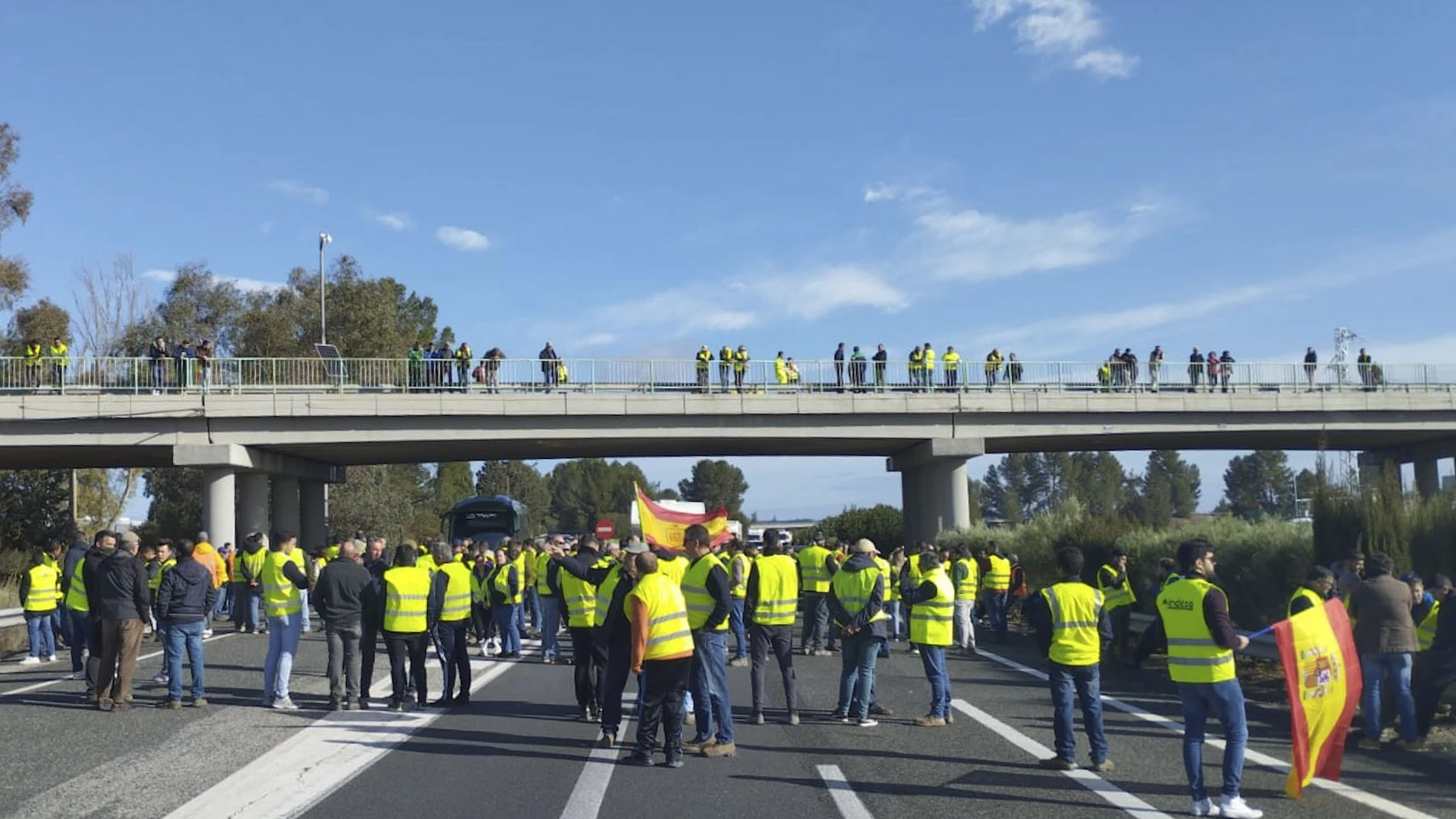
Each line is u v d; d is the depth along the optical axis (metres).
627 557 10.31
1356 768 9.34
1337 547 14.91
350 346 62.47
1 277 48.03
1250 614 16.86
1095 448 43.69
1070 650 9.20
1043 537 27.64
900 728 11.34
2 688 14.38
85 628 16.05
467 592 12.90
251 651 18.91
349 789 8.45
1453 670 10.21
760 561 11.70
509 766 9.31
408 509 59.22
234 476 35.94
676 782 8.73
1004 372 37.78
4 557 41.53
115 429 33.28
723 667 10.01
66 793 8.32
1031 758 9.70
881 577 11.59
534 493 117.00
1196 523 22.95
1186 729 7.77
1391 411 38.91
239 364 34.66
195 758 9.61
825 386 37.09
